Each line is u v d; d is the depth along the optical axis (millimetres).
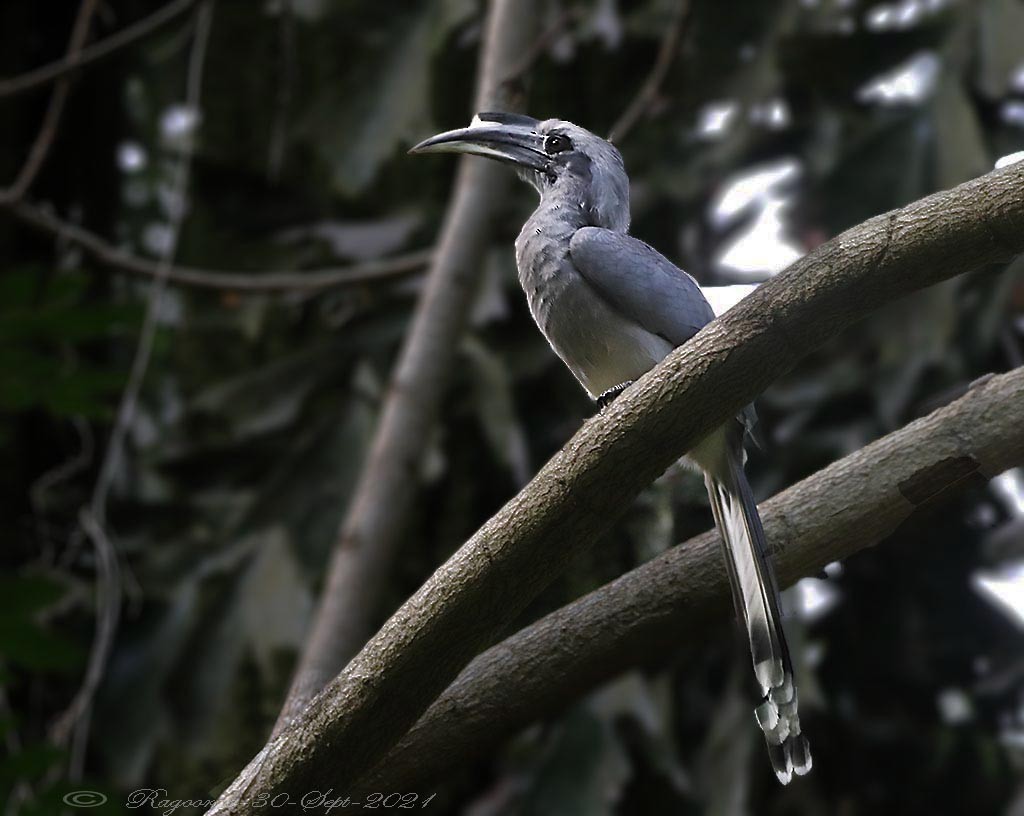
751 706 11477
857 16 12430
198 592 12227
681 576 6281
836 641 12430
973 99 12133
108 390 7762
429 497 12469
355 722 5363
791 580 6426
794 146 12453
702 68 12523
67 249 12648
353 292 13062
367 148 12977
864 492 6262
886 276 5047
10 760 7059
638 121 10781
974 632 12305
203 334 13344
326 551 12227
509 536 5215
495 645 6406
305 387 12836
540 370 12508
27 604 6867
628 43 12977
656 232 12586
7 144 13562
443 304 9398
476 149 8508
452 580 5254
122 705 11906
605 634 6258
